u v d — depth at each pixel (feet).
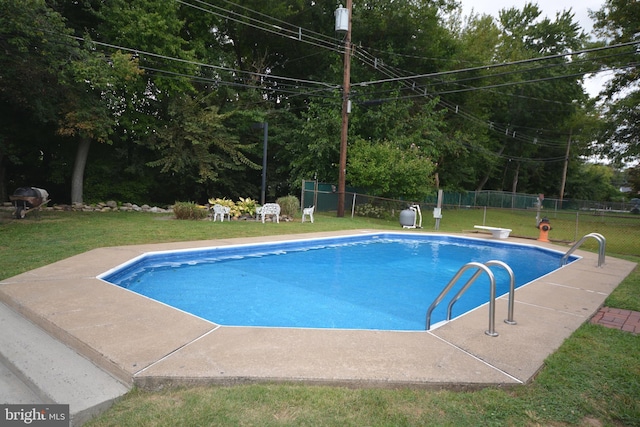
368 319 16.87
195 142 56.90
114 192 60.13
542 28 120.06
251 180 76.89
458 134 85.20
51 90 39.34
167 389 8.85
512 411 8.12
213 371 9.16
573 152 134.21
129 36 47.96
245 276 23.53
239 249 28.60
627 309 16.21
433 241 40.63
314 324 15.84
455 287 23.18
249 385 8.89
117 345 10.55
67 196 60.34
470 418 7.83
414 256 32.83
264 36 75.51
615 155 86.12
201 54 63.36
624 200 166.61
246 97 70.69
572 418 7.91
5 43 32.45
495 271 28.19
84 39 38.04
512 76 104.63
